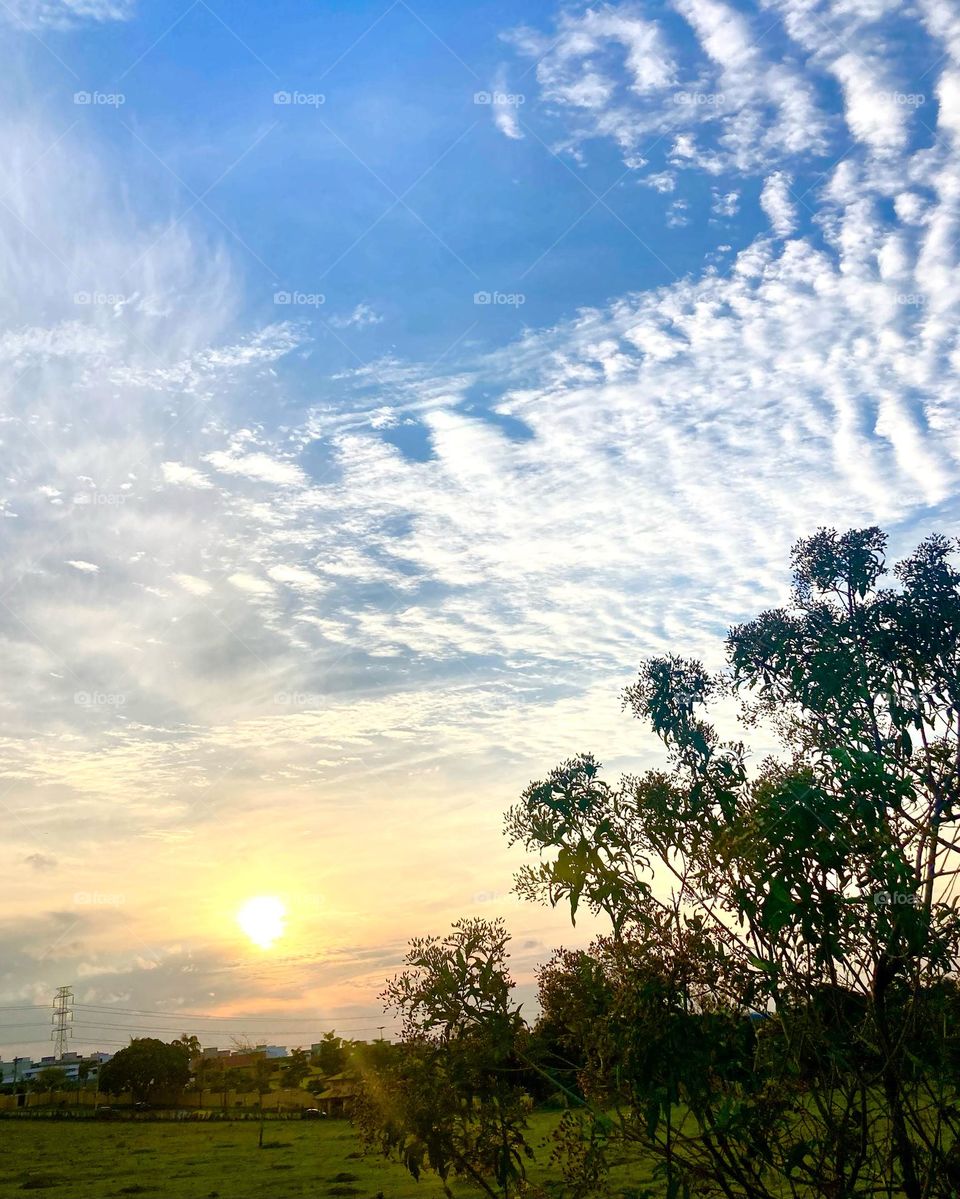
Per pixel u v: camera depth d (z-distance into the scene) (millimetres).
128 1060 109938
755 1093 4820
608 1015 5184
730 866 4938
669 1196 4805
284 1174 47875
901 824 4926
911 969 4609
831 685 9320
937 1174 4535
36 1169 56031
